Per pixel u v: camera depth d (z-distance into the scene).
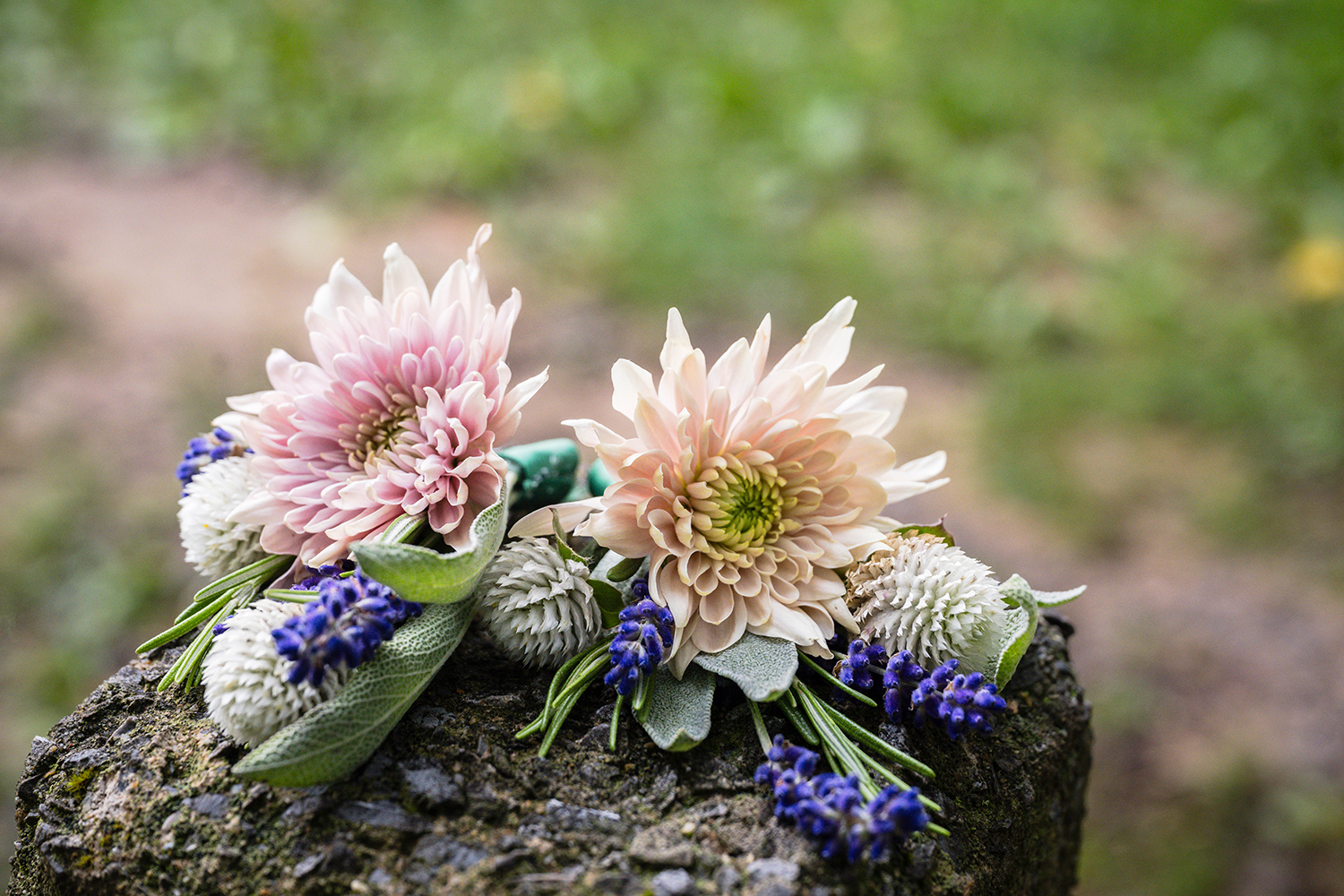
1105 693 2.46
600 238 3.80
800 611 1.00
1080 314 3.63
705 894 0.86
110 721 1.03
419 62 4.58
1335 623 2.63
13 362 3.07
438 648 0.96
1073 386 3.34
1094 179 4.35
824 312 3.58
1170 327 3.61
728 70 4.69
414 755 0.95
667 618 0.97
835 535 1.03
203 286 3.42
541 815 0.92
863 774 0.93
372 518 1.00
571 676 1.01
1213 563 2.79
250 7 4.70
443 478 1.00
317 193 3.93
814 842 0.89
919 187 4.24
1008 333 3.52
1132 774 2.32
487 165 4.06
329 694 0.90
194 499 1.09
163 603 2.51
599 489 1.19
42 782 0.99
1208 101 4.75
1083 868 2.13
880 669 1.01
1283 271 3.91
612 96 4.54
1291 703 2.45
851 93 4.61
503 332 1.01
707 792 0.95
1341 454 3.11
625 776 0.96
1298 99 4.65
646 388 1.01
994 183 4.20
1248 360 3.46
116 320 3.25
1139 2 5.41
